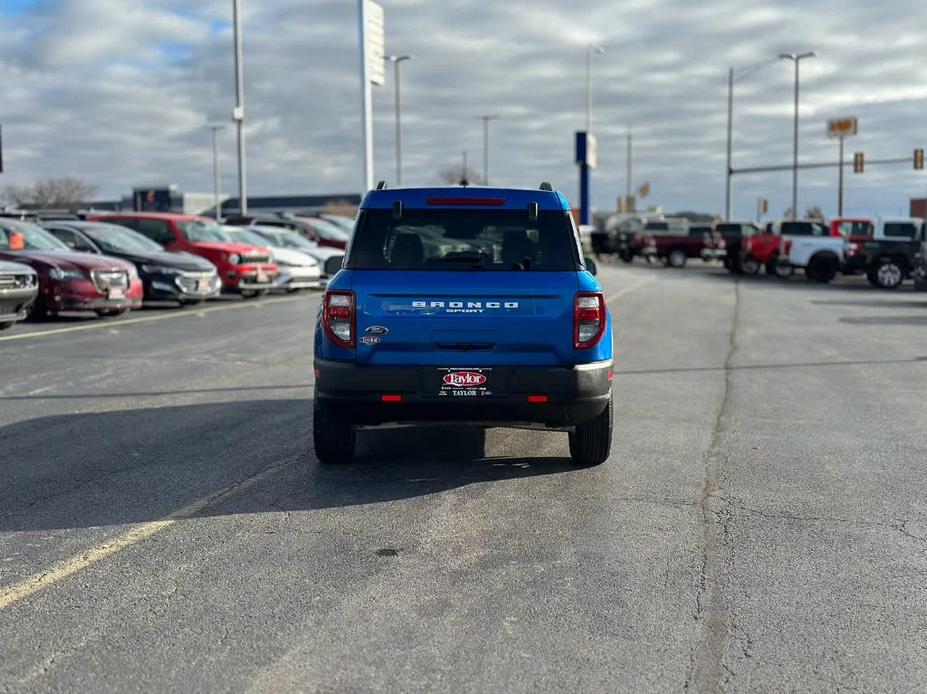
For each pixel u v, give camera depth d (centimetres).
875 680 363
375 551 502
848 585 461
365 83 2530
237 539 520
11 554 494
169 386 1005
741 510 585
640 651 386
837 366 1224
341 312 608
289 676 361
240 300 2173
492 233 632
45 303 1603
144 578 461
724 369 1189
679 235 4650
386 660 375
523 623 412
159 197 9369
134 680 357
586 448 677
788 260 3353
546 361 609
